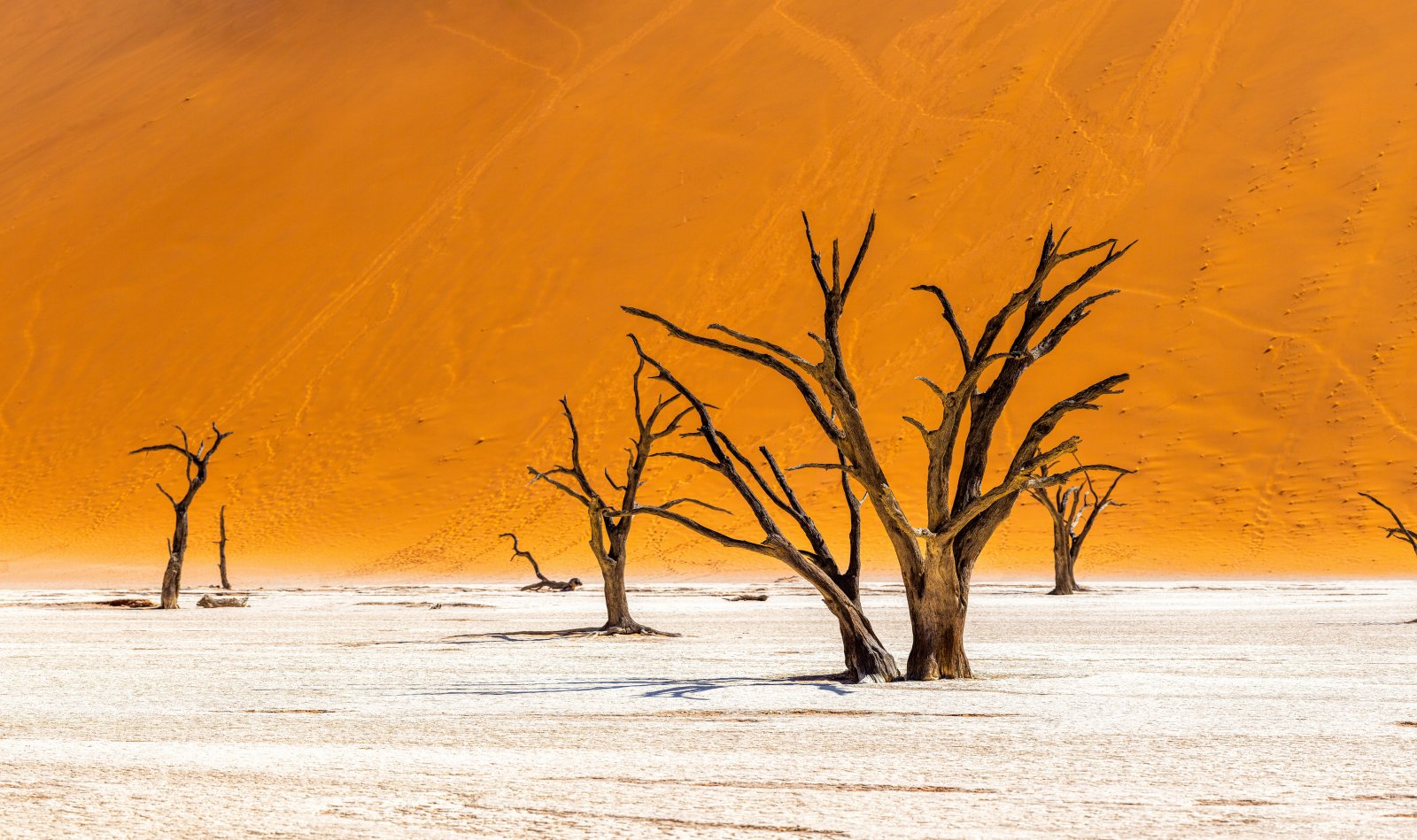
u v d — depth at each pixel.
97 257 150.38
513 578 94.00
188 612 53.44
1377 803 11.00
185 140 168.00
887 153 131.62
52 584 94.81
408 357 125.81
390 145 156.12
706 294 122.81
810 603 57.94
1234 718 16.75
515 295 129.50
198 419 125.62
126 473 121.75
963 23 145.62
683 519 23.09
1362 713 17.30
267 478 116.81
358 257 139.88
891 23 150.12
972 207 121.50
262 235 146.50
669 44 161.00
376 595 71.50
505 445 113.56
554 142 149.00
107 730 15.96
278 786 11.87
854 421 21.94
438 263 136.00
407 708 18.23
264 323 134.50
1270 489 91.12
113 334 138.88
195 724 16.53
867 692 20.00
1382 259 103.06
